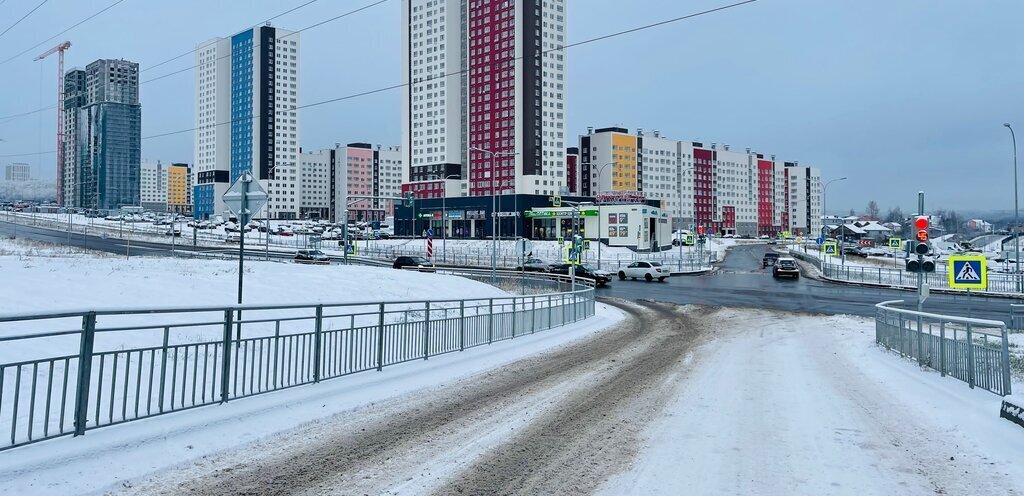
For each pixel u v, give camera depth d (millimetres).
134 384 10617
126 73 197625
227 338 9375
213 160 197750
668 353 17000
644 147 180125
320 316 11164
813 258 78562
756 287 48281
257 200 15930
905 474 6773
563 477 6660
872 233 180625
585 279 47781
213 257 63031
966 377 11688
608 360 15469
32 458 6613
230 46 196250
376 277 33594
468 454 7414
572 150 178750
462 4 142500
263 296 25328
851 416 9430
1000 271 57969
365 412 9352
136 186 198500
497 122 134625
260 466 6820
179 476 6426
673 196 187625
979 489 6309
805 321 27281
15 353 12648
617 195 123750
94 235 98938
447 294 31828
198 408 8969
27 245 65000
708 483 6492
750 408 9992
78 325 16156
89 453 6887
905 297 40000
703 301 38125
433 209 129375
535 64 132875
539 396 10812
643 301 38438
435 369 13211
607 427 8766
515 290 40000
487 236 122062
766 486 6410
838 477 6691
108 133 192375
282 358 10391
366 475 6629
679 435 8359
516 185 132125
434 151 143750
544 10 134625
